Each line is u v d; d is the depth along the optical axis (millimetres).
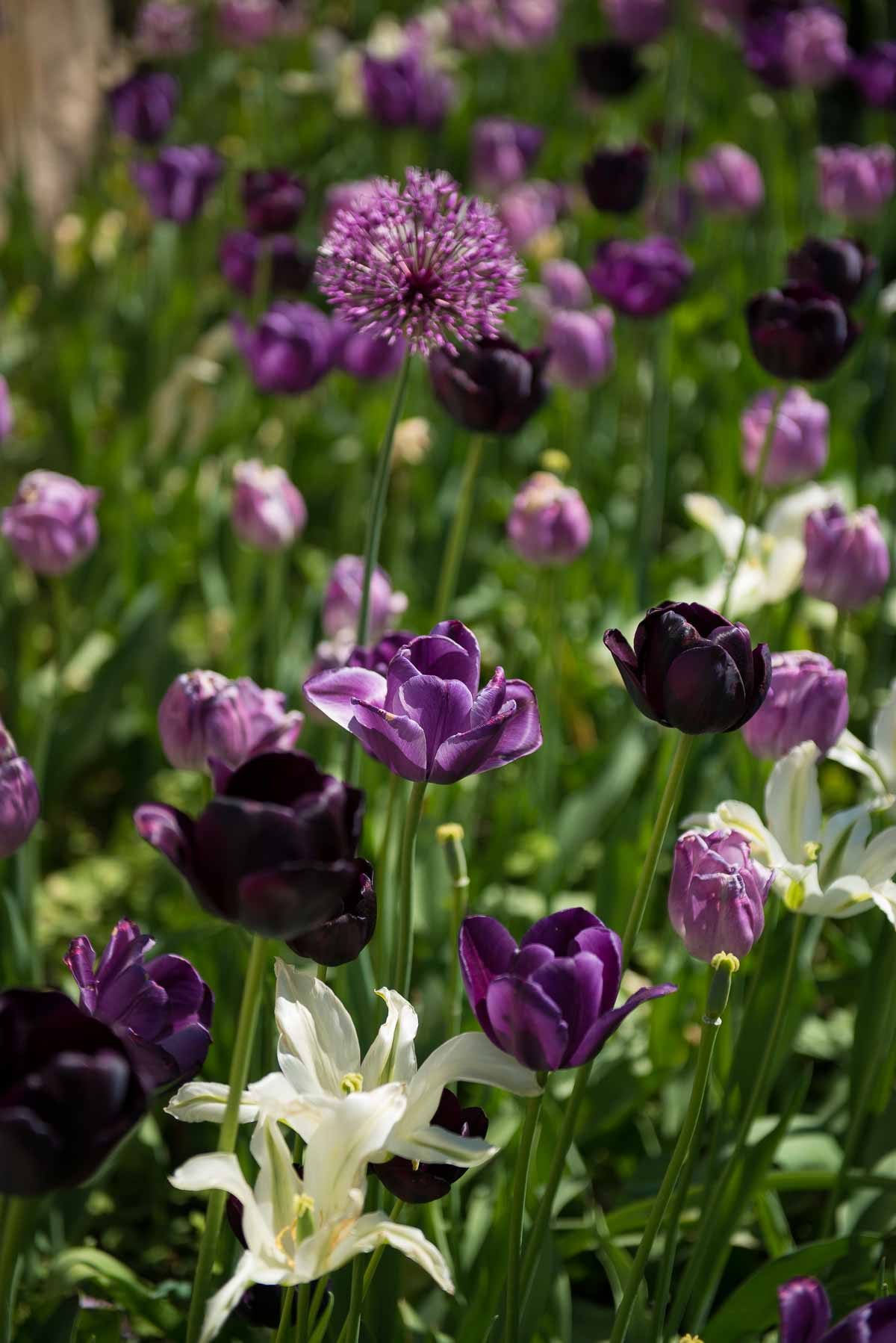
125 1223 1813
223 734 1593
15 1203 1349
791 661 1630
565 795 2146
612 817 2082
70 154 3828
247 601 2312
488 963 1385
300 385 2029
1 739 1505
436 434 2666
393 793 1678
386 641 1615
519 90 4574
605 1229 1632
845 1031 1912
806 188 3615
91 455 2551
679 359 3043
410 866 1479
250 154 4117
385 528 2641
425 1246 1362
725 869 1485
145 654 2145
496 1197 1656
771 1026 1658
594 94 3404
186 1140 1826
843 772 2207
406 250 1573
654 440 2260
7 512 1878
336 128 4277
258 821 1302
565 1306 1617
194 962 1738
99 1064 1290
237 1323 1594
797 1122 1798
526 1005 1350
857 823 1556
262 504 1972
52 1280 1591
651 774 2084
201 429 2977
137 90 2904
